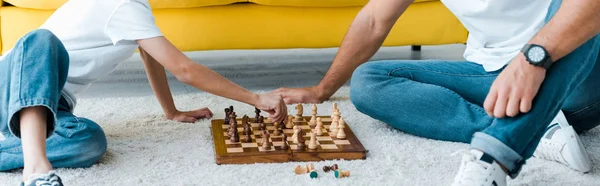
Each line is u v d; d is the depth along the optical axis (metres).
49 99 1.33
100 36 1.67
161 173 1.50
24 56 1.36
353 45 2.06
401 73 1.86
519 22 1.74
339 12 2.62
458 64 1.87
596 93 1.70
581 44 1.19
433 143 1.77
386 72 1.86
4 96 1.44
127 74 2.88
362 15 2.03
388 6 1.94
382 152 1.68
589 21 1.16
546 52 1.18
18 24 2.46
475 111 1.76
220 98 2.28
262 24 2.56
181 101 2.22
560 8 1.20
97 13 1.67
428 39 2.75
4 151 1.49
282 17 2.57
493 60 1.78
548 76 1.21
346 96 2.32
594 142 1.79
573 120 1.79
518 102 1.20
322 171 1.52
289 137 1.75
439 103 1.77
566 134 1.54
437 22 2.73
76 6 1.71
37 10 2.46
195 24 2.51
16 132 1.37
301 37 2.61
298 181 1.46
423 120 1.79
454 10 1.83
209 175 1.49
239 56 3.42
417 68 1.86
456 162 1.60
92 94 2.45
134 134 1.81
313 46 2.64
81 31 1.66
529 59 1.20
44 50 1.38
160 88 1.93
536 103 1.21
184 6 2.47
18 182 1.45
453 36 2.77
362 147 1.65
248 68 3.05
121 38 1.64
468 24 1.82
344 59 2.11
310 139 1.65
